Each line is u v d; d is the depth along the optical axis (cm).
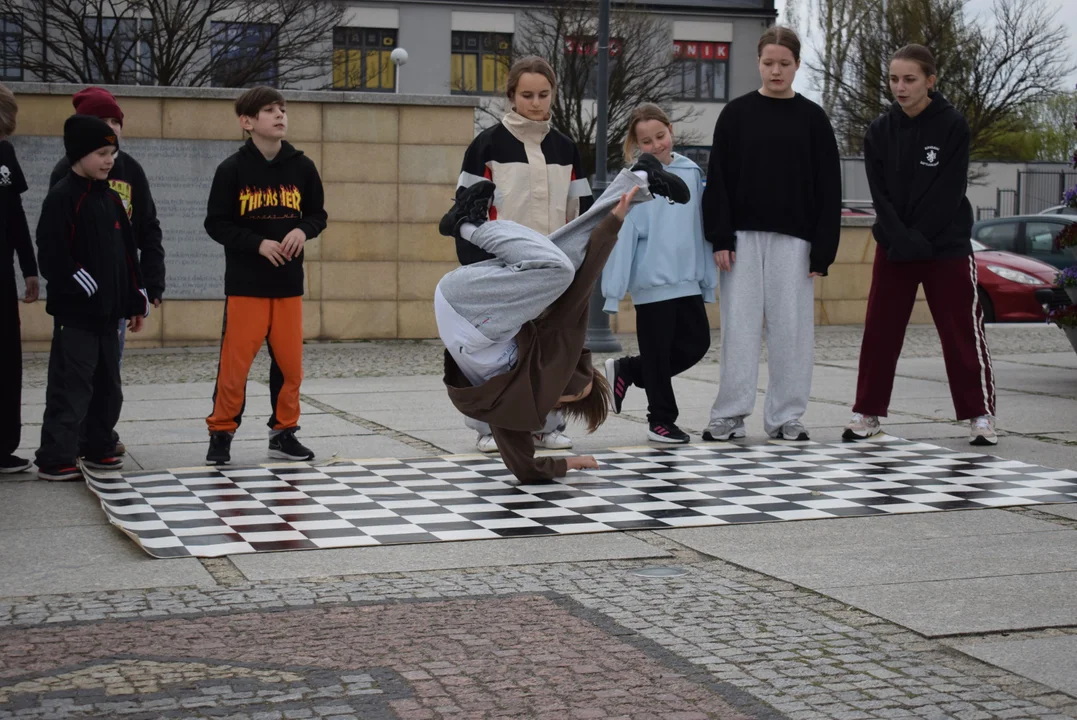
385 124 1375
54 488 614
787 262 729
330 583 438
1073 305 1022
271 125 650
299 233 652
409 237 1393
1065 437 756
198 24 2648
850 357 1264
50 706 314
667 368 730
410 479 628
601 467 658
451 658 352
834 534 512
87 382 637
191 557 475
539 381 535
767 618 394
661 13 4738
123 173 692
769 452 703
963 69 4075
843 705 316
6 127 637
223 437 672
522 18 4456
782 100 723
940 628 381
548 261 515
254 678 335
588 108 3828
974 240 1939
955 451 707
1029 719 307
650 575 449
